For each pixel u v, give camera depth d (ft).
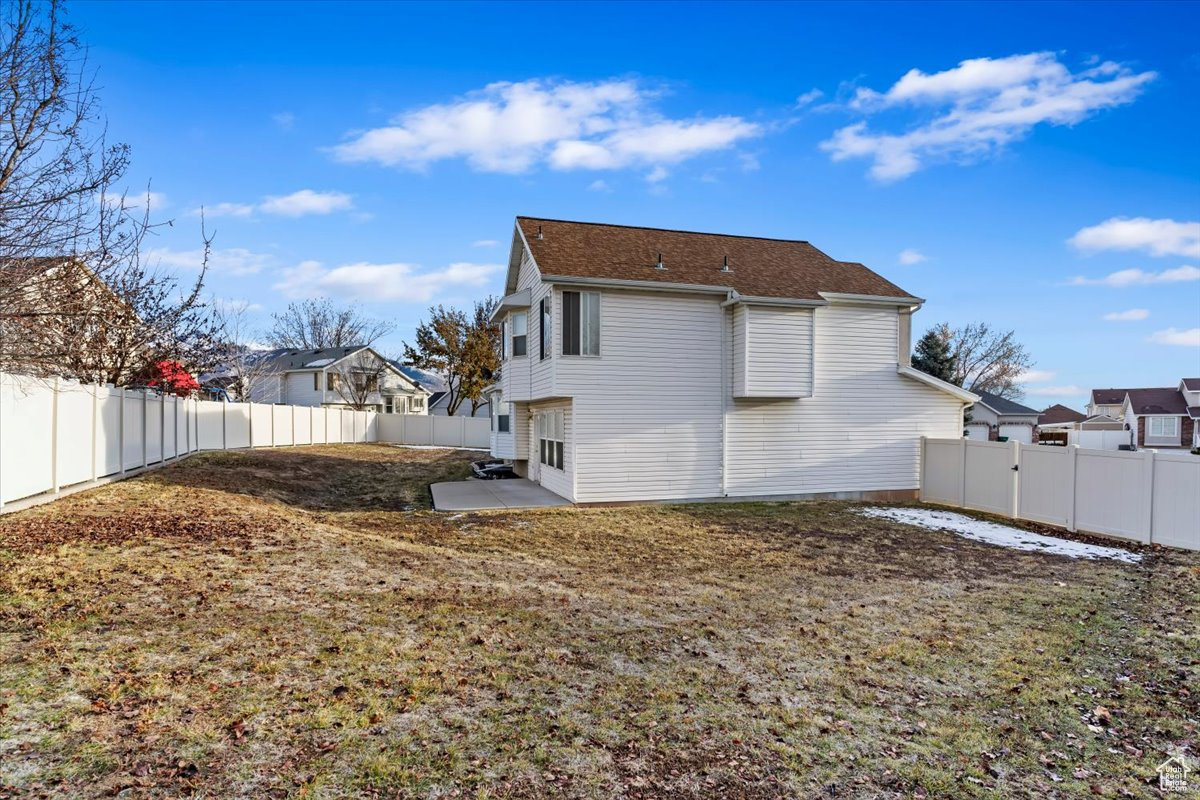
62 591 18.88
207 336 59.41
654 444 46.39
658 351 46.42
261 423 81.15
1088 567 30.63
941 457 50.62
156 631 16.62
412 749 12.05
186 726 12.19
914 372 52.34
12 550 22.41
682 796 11.09
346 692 14.16
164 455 50.03
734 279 48.34
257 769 10.98
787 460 49.75
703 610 22.17
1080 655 18.85
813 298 47.24
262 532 29.58
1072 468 40.27
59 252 25.05
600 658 17.28
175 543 25.68
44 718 12.01
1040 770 12.55
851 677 16.79
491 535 34.50
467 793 10.77
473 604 21.26
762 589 25.26
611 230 54.65
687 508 44.88
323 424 101.09
